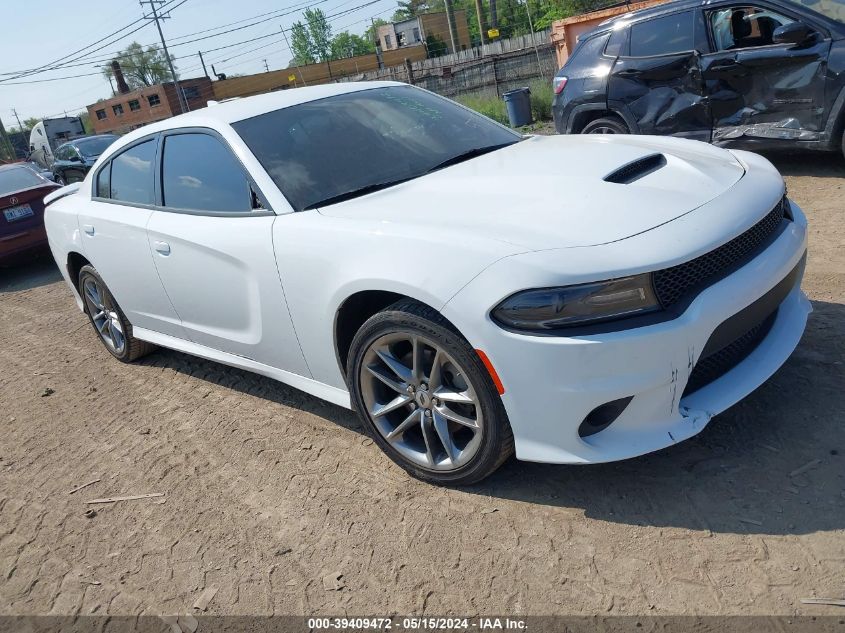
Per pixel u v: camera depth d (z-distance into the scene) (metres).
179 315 3.91
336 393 3.14
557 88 7.78
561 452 2.37
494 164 3.14
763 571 2.09
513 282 2.25
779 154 7.30
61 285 8.19
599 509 2.49
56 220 4.84
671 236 2.30
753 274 2.41
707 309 2.27
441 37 56.16
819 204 5.44
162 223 3.67
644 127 6.93
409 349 2.77
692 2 6.45
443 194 2.85
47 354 5.60
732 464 2.57
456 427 2.70
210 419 3.84
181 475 3.32
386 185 3.16
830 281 3.95
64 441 3.94
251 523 2.84
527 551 2.37
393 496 2.82
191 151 3.62
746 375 2.59
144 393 4.39
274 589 2.45
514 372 2.30
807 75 5.74
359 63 51.78
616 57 7.04
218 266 3.34
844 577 2.01
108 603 2.55
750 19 6.10
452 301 2.37
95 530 3.02
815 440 2.60
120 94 54.81
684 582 2.11
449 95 20.28
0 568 2.89
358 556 2.52
